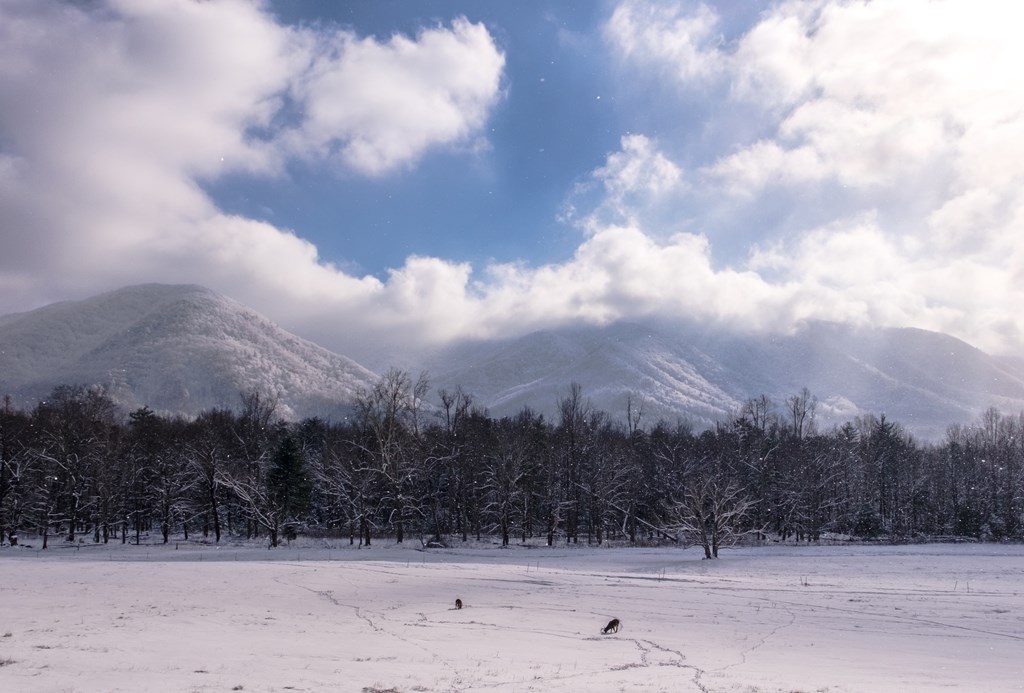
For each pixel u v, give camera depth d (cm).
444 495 9350
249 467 8100
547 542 8531
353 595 3819
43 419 9400
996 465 11362
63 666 1772
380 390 8688
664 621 3191
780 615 3381
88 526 8775
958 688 1970
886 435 12644
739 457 9675
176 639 2375
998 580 4919
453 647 2412
